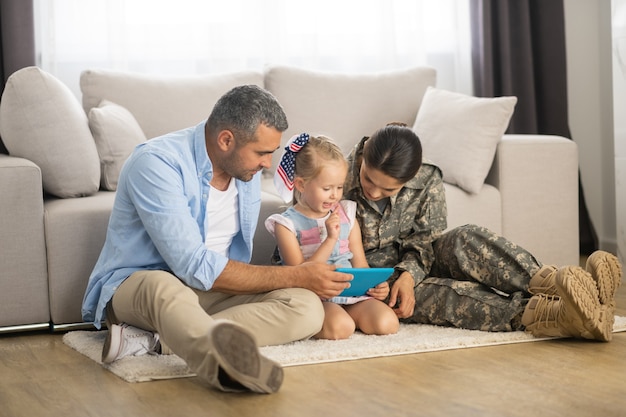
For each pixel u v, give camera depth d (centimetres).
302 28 453
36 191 298
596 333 252
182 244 241
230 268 246
